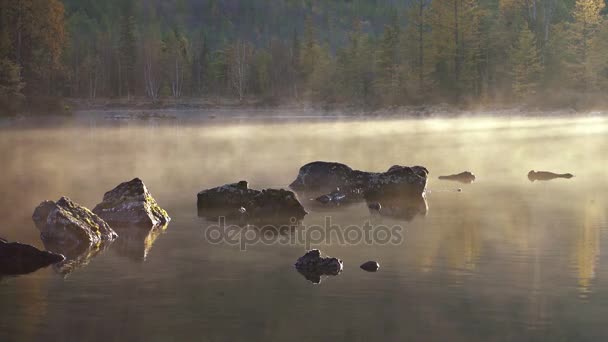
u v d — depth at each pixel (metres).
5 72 71.50
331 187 22.30
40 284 11.54
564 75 97.25
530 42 95.00
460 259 12.97
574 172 27.20
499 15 108.62
